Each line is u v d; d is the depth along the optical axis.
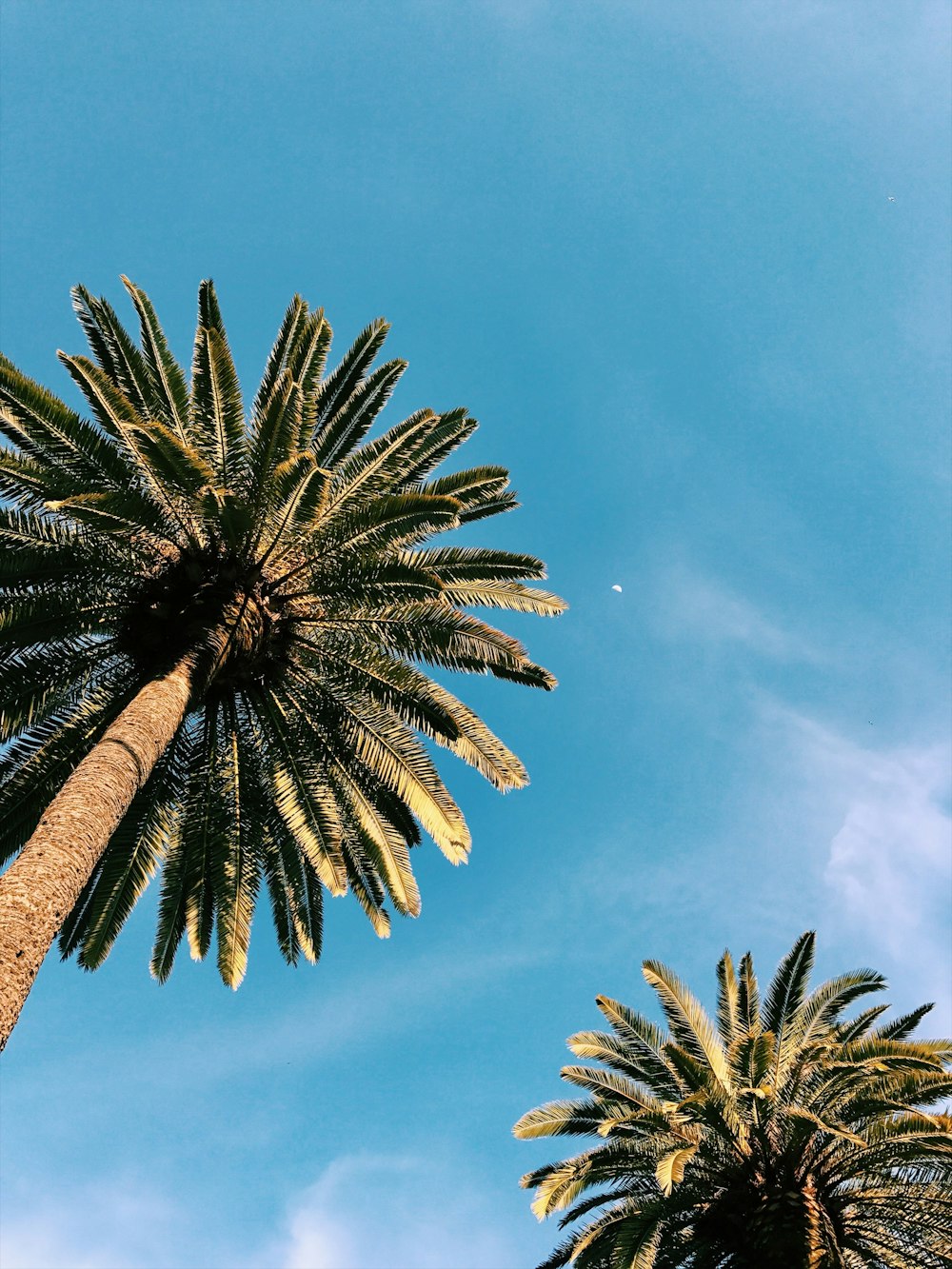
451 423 14.03
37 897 7.14
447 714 12.41
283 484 10.67
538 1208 12.77
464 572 12.72
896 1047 12.30
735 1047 13.18
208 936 13.38
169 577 11.38
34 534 10.48
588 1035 15.68
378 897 14.20
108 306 12.09
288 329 13.24
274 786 12.54
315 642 12.37
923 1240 12.70
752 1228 12.06
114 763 8.74
